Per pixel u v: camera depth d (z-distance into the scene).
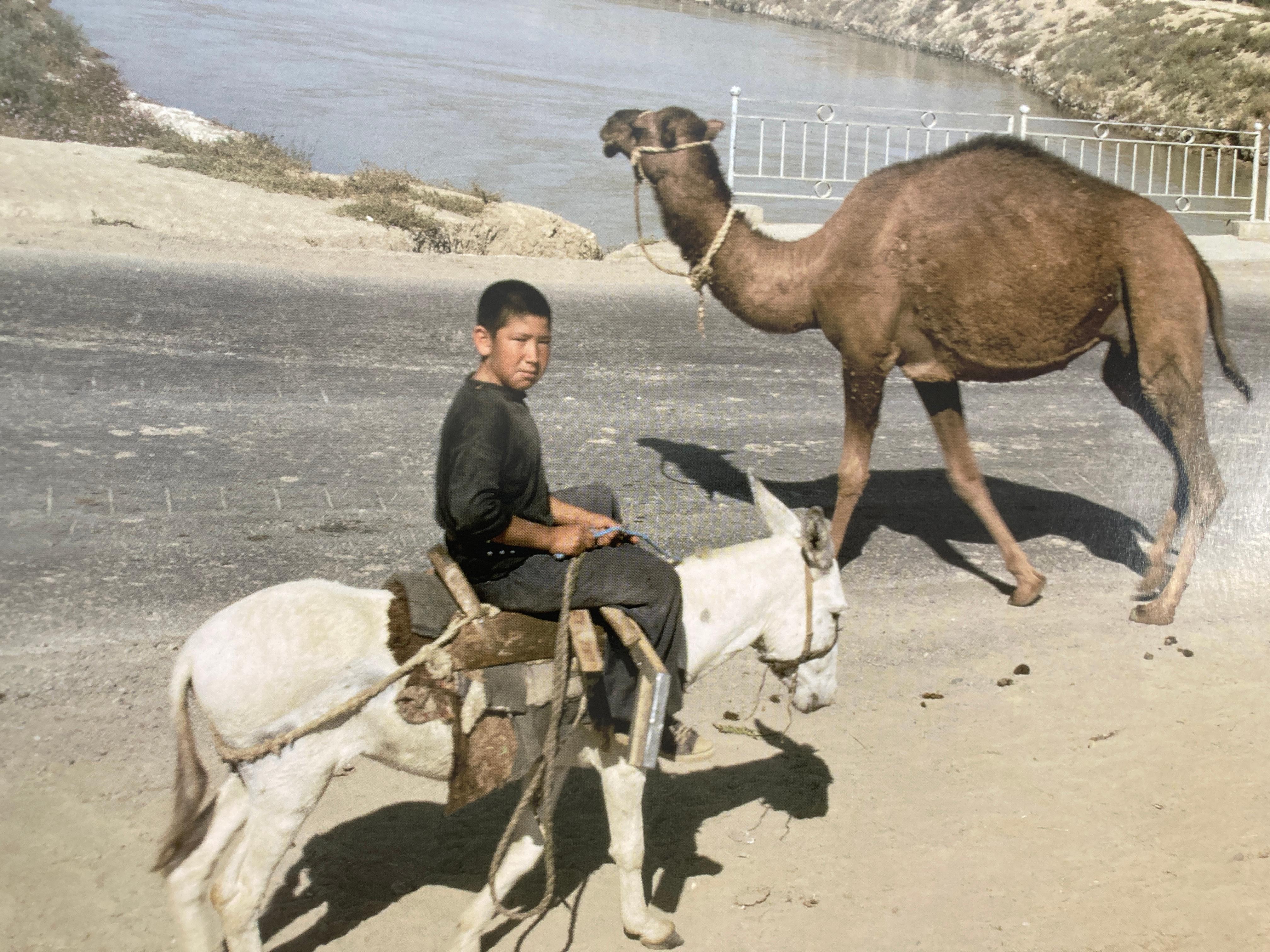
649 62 49.12
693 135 7.15
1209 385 13.08
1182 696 6.60
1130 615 7.61
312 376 10.91
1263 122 33.72
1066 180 6.99
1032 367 7.25
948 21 60.62
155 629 6.44
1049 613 7.63
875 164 30.94
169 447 8.95
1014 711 6.39
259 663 3.66
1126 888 4.98
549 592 3.94
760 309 7.38
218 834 3.87
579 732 4.20
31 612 6.46
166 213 15.70
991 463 10.58
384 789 5.40
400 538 7.84
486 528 3.67
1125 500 9.82
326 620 3.76
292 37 46.12
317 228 16.30
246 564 7.26
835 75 48.66
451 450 3.68
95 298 12.33
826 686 4.68
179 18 47.16
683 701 4.32
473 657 3.89
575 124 34.00
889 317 7.11
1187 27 44.16
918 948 4.60
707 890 4.89
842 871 5.04
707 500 8.95
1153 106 39.09
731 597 4.32
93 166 16.55
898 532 8.90
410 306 13.62
